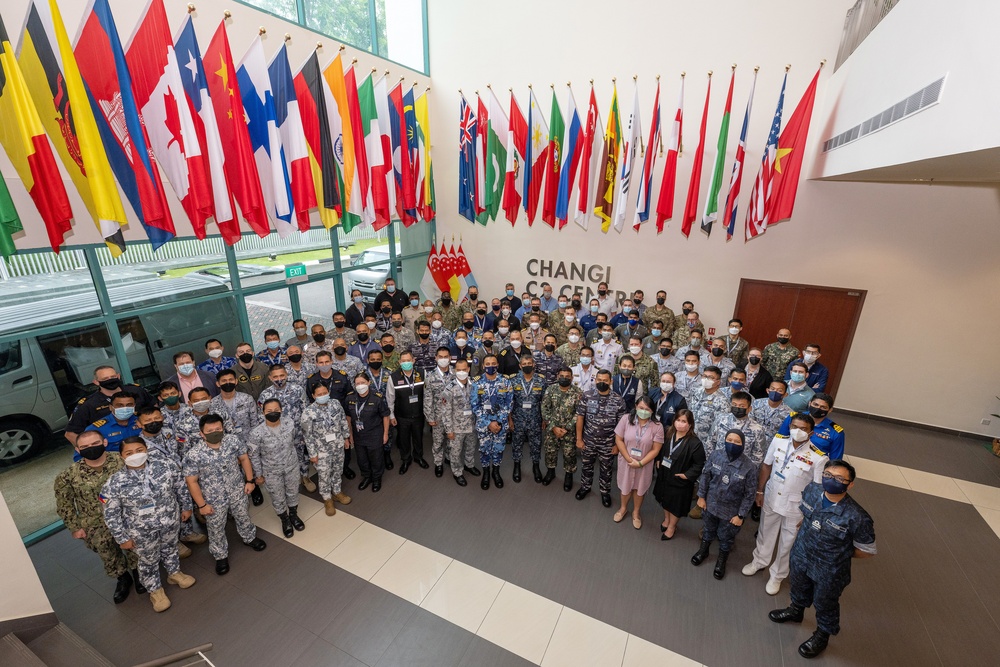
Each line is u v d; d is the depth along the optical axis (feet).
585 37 26.07
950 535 15.69
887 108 13.58
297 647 11.44
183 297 19.61
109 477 12.05
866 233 22.47
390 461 19.39
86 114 12.87
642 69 25.20
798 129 20.49
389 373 18.45
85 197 14.42
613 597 12.98
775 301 25.22
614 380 18.52
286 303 24.86
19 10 13.01
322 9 23.54
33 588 10.57
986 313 21.06
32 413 15.67
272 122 17.93
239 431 16.22
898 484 18.60
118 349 17.43
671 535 15.12
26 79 12.97
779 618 12.16
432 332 23.47
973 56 8.89
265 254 23.17
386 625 12.06
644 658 11.25
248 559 14.30
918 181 20.44
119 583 12.80
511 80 28.50
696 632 11.94
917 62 11.71
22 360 15.24
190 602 12.71
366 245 29.78
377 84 23.72
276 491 14.75
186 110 15.06
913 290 22.15
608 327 21.88
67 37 12.34
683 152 25.45
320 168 20.68
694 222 26.11
